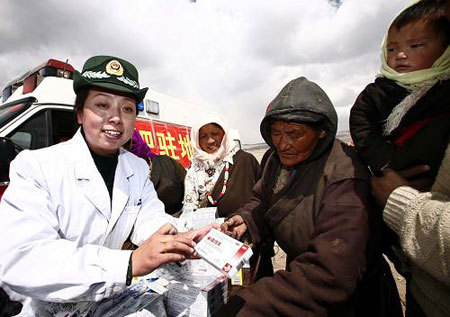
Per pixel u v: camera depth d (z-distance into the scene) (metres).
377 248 1.02
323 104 1.05
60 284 0.89
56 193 1.10
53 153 1.19
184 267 1.32
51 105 3.20
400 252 1.08
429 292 0.85
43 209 1.01
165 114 5.41
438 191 0.74
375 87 1.11
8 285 0.90
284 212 1.17
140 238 1.36
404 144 0.92
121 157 1.47
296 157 1.13
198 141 2.61
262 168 1.75
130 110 1.25
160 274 1.31
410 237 0.74
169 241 0.96
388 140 1.03
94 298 0.92
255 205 1.57
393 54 1.07
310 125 1.06
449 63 0.94
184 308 1.17
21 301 1.20
